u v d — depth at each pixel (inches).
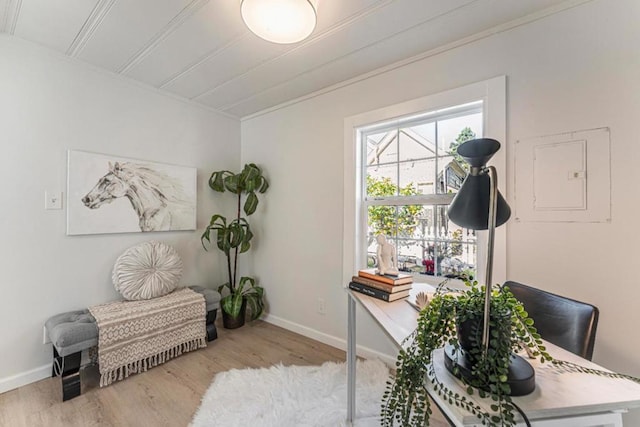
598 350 53.3
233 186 112.0
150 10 59.8
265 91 99.8
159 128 99.0
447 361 29.2
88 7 59.2
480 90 66.6
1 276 68.5
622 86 51.7
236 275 125.9
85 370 77.9
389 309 48.4
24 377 71.0
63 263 77.7
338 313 94.1
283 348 93.0
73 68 79.0
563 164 56.9
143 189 93.7
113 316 73.2
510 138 62.5
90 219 81.9
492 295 29.5
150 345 78.7
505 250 62.9
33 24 64.7
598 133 53.6
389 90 82.4
